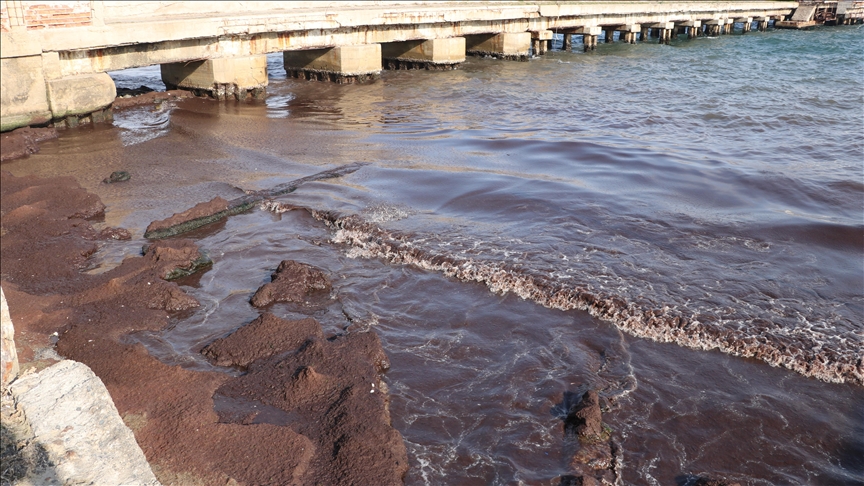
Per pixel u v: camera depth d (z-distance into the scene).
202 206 10.80
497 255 9.15
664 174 12.65
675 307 7.84
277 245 9.85
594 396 6.24
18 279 8.69
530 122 17.56
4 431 4.17
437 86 23.59
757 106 19.08
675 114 18.34
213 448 5.20
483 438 5.86
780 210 10.86
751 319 7.63
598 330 7.55
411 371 6.79
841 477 5.52
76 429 4.28
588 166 13.20
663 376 6.75
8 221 10.46
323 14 22.84
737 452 5.76
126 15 21.14
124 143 15.54
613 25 35.94
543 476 5.43
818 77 23.66
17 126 15.85
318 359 6.64
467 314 7.89
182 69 21.44
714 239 9.73
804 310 7.84
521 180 12.27
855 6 41.91
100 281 8.53
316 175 12.74
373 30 24.98
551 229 10.05
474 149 14.59
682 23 37.81
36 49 15.88
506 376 6.73
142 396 5.86
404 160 13.72
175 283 8.66
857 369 6.77
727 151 14.46
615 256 9.16
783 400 6.43
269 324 7.30
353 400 5.98
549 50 34.22
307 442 5.33
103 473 4.07
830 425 6.11
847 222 10.29
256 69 21.17
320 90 23.14
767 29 42.69
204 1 23.02
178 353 7.06
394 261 9.26
